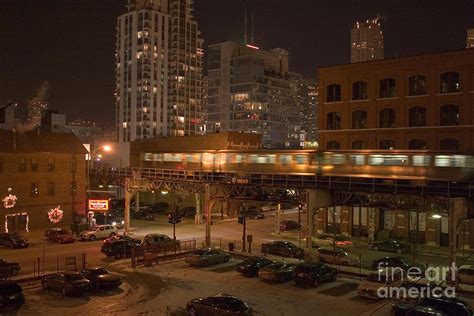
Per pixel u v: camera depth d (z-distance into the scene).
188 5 186.62
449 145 50.16
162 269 37.03
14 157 54.44
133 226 61.06
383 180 37.66
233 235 55.31
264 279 33.53
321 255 40.00
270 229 60.47
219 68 198.25
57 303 27.47
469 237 46.22
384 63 54.62
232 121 192.50
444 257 43.38
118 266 37.72
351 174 42.47
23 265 37.44
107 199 58.41
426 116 51.53
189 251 43.28
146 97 172.12
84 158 61.34
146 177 55.16
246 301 28.34
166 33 179.62
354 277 35.16
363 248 47.94
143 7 176.25
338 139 58.25
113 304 27.38
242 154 51.16
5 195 53.59
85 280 29.52
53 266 37.12
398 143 53.41
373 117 55.38
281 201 43.34
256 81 189.88
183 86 182.88
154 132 173.25
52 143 58.72
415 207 38.56
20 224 55.03
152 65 174.12
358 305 27.72
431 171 38.09
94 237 49.97
